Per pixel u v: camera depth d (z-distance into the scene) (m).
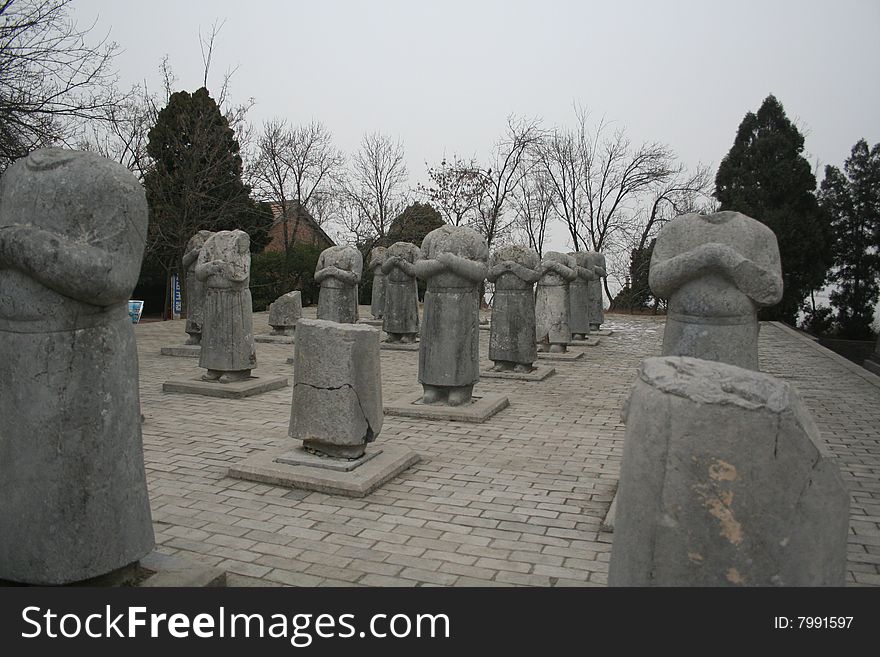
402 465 6.97
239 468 6.65
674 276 5.14
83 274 3.42
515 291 12.52
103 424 3.62
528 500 6.21
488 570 4.79
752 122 30.06
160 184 25.20
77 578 3.57
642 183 36.16
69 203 3.51
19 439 3.52
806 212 28.34
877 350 16.42
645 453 2.50
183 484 6.52
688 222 5.38
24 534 3.54
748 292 4.98
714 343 5.07
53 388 3.49
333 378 6.63
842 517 2.43
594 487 6.59
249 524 5.57
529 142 35.75
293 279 32.53
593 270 21.53
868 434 8.91
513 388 11.88
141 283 31.75
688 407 2.39
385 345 17.14
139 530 3.86
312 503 6.05
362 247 33.69
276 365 14.34
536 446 8.05
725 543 2.32
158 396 10.70
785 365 15.38
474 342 9.58
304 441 6.90
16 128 13.05
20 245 3.39
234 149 27.53
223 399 10.54
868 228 30.66
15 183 3.67
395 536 5.36
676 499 2.38
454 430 8.77
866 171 30.58
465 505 6.07
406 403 9.75
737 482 2.31
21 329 3.52
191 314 15.50
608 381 12.77
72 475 3.53
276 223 32.62
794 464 2.31
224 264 10.77
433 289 9.45
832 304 30.84
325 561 4.90
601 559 4.99
